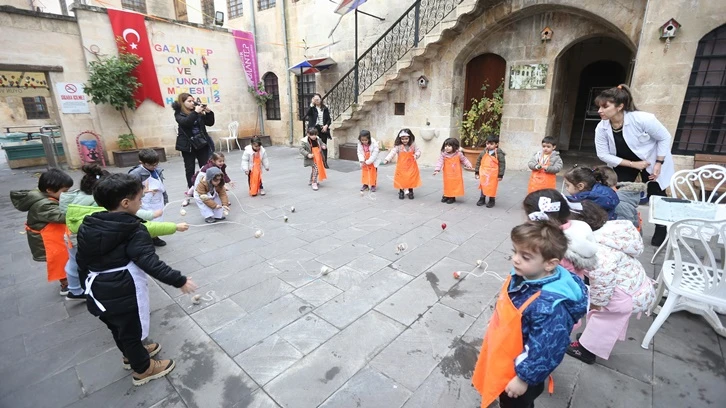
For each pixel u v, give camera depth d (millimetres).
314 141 6559
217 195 5016
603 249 2014
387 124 9398
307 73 11031
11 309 2951
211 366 2248
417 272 3414
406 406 1933
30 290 3264
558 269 1519
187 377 2164
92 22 8562
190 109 5707
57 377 2197
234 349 2396
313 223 4809
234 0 12328
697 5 4766
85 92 8383
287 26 11305
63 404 1993
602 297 2020
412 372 2172
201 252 3922
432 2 8125
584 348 2207
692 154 5273
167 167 9102
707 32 4785
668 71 5125
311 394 2020
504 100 7770
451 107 8234
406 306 2859
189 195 5922
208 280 3312
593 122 9922
